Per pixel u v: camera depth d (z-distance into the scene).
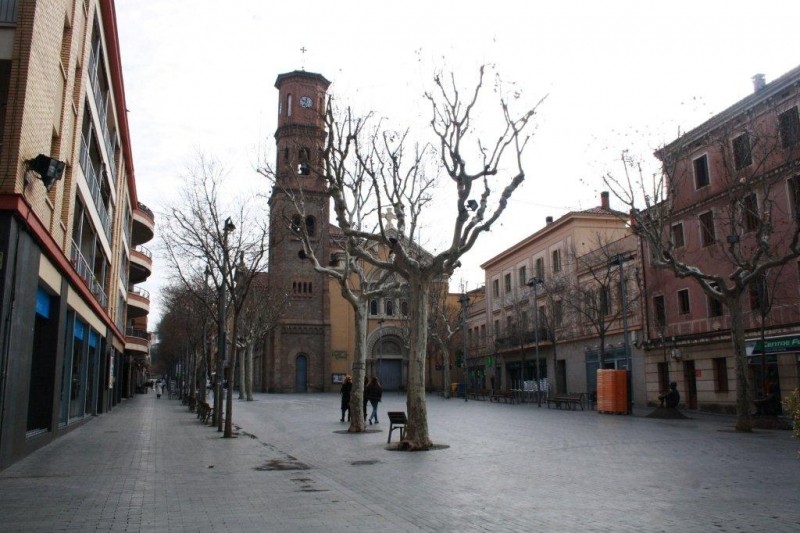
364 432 20.44
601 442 16.50
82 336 23.45
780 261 20.14
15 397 12.40
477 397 49.31
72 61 16.50
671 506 8.28
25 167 12.34
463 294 54.44
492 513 7.98
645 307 34.88
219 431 20.97
